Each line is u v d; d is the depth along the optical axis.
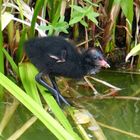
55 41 5.88
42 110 4.98
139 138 5.41
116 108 6.11
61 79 6.52
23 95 5.13
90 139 5.27
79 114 5.80
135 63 7.09
